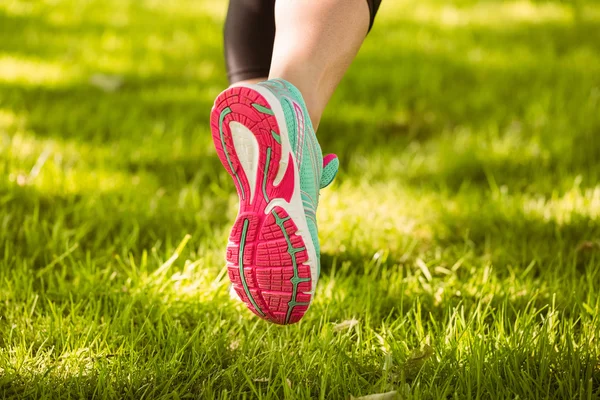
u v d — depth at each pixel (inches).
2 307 72.8
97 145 124.3
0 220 92.0
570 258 86.4
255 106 57.5
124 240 90.3
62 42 200.1
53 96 152.7
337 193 106.4
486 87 163.0
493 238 94.5
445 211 100.1
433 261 86.4
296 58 63.1
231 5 79.5
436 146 131.0
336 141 133.0
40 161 109.7
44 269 79.2
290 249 58.9
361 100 157.2
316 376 61.6
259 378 61.5
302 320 71.8
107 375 60.9
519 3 265.6
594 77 165.9
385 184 112.1
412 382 60.6
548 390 56.8
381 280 79.6
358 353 64.3
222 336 67.3
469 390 56.6
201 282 78.6
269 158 58.6
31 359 62.7
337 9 64.1
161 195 104.1
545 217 98.7
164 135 131.2
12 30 211.9
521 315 72.5
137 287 76.5
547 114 142.9
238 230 59.8
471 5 266.2
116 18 241.3
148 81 168.1
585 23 228.5
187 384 60.1
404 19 240.7
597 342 64.1
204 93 159.3
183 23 237.5
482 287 77.2
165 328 70.2
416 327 68.4
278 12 65.5
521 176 116.0
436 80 167.0
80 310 73.4
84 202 99.4
